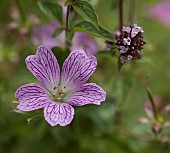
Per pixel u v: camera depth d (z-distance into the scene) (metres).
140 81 0.23
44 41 0.26
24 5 0.26
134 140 0.27
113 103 0.25
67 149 0.26
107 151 0.27
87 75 0.20
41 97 0.19
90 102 0.19
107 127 0.26
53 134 0.26
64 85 0.20
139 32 0.20
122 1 0.23
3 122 0.27
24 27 0.26
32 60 0.20
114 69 0.27
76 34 0.26
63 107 0.19
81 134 0.26
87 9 0.20
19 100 0.19
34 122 0.26
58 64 0.20
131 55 0.20
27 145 0.27
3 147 0.27
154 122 0.23
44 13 0.23
